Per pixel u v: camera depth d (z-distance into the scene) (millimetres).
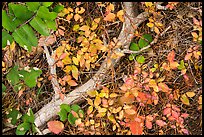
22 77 1870
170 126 2100
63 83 2080
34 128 2004
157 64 2064
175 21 2188
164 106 2078
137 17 2156
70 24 2270
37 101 2254
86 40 2043
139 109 2127
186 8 2195
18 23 1473
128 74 2193
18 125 1993
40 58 2299
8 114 2029
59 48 2059
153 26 2127
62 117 1962
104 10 2279
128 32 2135
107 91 2006
